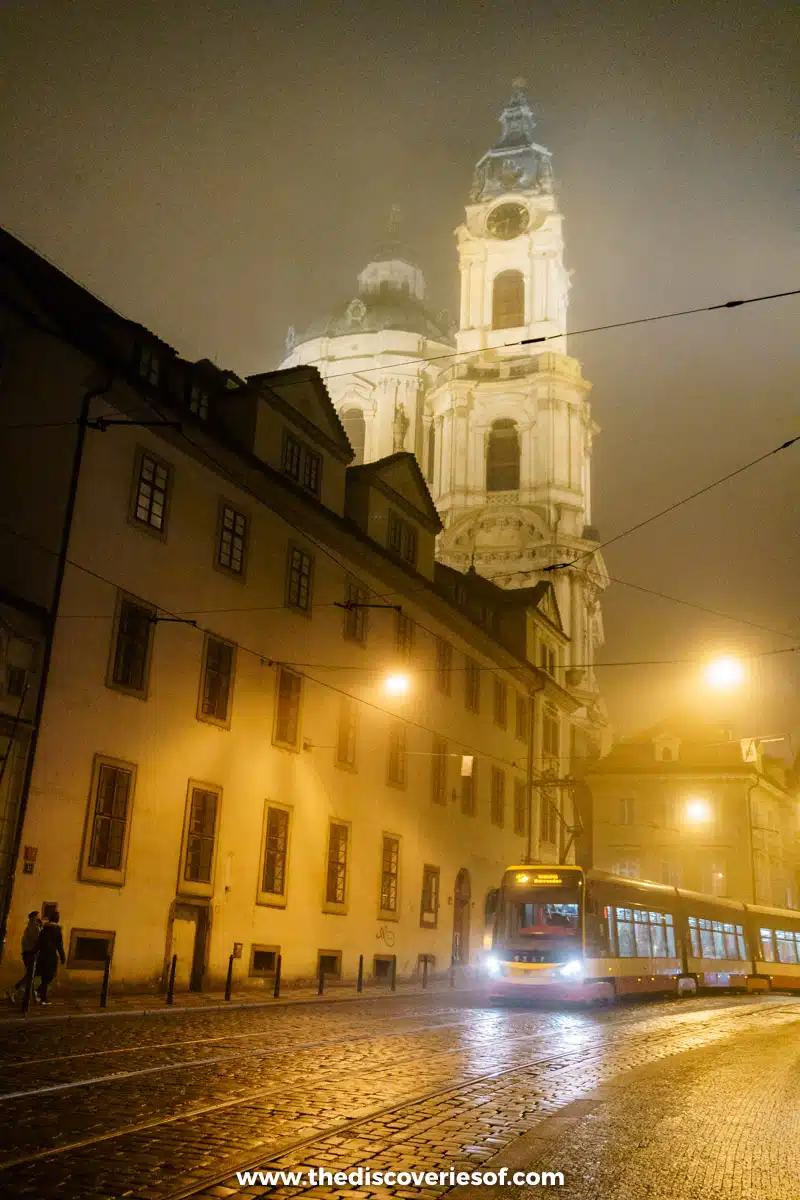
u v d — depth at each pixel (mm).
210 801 25328
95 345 22766
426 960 35344
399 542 36031
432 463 80688
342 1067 12953
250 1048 14398
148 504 24047
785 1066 15367
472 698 41281
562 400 71188
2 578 21734
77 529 21734
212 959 24766
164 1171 7570
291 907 28094
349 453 32625
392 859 33812
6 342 22953
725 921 38375
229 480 26906
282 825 28094
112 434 22953
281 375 29188
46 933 18594
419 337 83188
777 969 41688
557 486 69062
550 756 50219
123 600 22938
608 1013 25328
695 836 58094
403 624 35844
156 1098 10203
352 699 32062
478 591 45031
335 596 31625
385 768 33750
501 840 42906
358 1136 8984
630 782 59844
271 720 27922
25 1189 6949
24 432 22344
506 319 76375
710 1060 15805
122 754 22594
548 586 50344
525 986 26297
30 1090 10219
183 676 24703
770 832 61938
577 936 26734
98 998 20719
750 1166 8469
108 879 21906
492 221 77438
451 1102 10805
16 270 22625
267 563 28297
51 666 20875
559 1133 9469
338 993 26875
